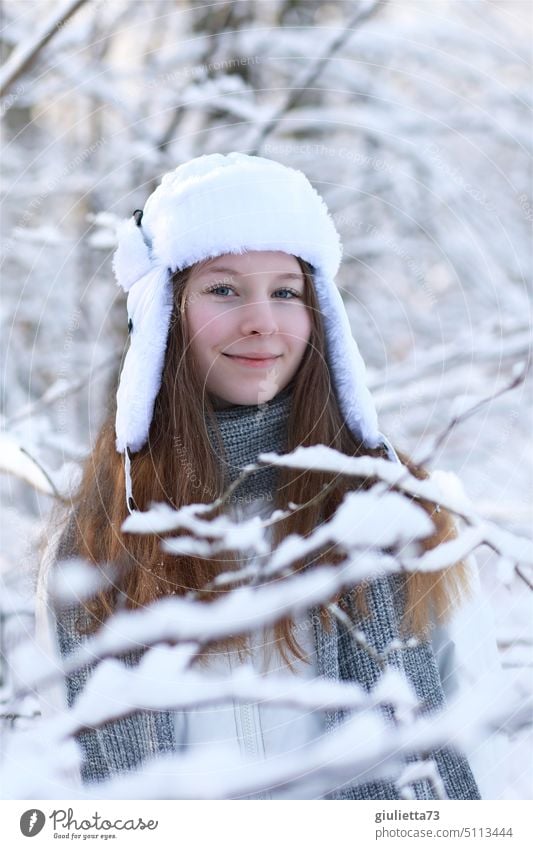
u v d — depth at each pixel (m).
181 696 0.86
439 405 1.88
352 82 2.68
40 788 0.89
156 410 1.03
